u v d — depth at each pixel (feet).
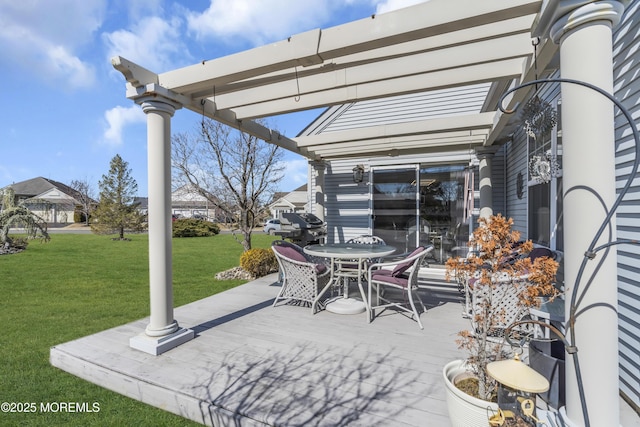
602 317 4.98
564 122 5.45
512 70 9.96
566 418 5.37
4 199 37.50
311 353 9.27
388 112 22.68
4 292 18.69
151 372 8.21
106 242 48.52
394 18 7.22
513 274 6.42
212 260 31.01
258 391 7.33
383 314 12.79
